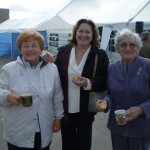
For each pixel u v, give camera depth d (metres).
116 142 3.06
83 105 3.38
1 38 20.97
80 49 3.45
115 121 2.99
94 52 3.39
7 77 2.88
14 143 2.94
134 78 2.86
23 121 2.86
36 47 2.85
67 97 3.42
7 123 2.94
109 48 15.07
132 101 2.88
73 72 3.38
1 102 2.84
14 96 2.75
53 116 3.09
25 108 2.83
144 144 3.02
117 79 2.95
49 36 17.98
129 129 2.93
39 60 2.96
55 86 3.02
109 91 3.08
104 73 3.39
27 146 2.89
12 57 18.97
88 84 3.27
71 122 3.57
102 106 2.87
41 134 2.92
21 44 2.86
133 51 2.84
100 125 5.88
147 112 2.78
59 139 5.05
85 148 3.62
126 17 15.59
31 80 2.87
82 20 3.46
